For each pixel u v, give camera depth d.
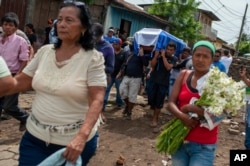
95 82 2.38
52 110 2.39
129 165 4.71
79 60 2.40
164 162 4.90
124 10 18.27
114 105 8.28
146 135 6.16
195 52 2.91
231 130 7.10
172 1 24.62
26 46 5.15
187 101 2.90
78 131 2.38
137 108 8.20
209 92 2.71
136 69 6.88
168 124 3.03
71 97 2.37
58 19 2.44
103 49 5.61
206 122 2.77
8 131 5.41
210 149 2.86
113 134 5.98
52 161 2.17
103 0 16.62
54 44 2.54
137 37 7.89
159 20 21.72
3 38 5.12
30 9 12.33
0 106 5.12
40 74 2.44
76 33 2.41
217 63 6.96
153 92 6.61
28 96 7.80
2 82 2.27
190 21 24.97
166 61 6.44
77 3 2.42
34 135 2.45
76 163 2.18
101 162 4.69
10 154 4.58
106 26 16.98
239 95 2.67
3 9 11.40
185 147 2.91
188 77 2.97
